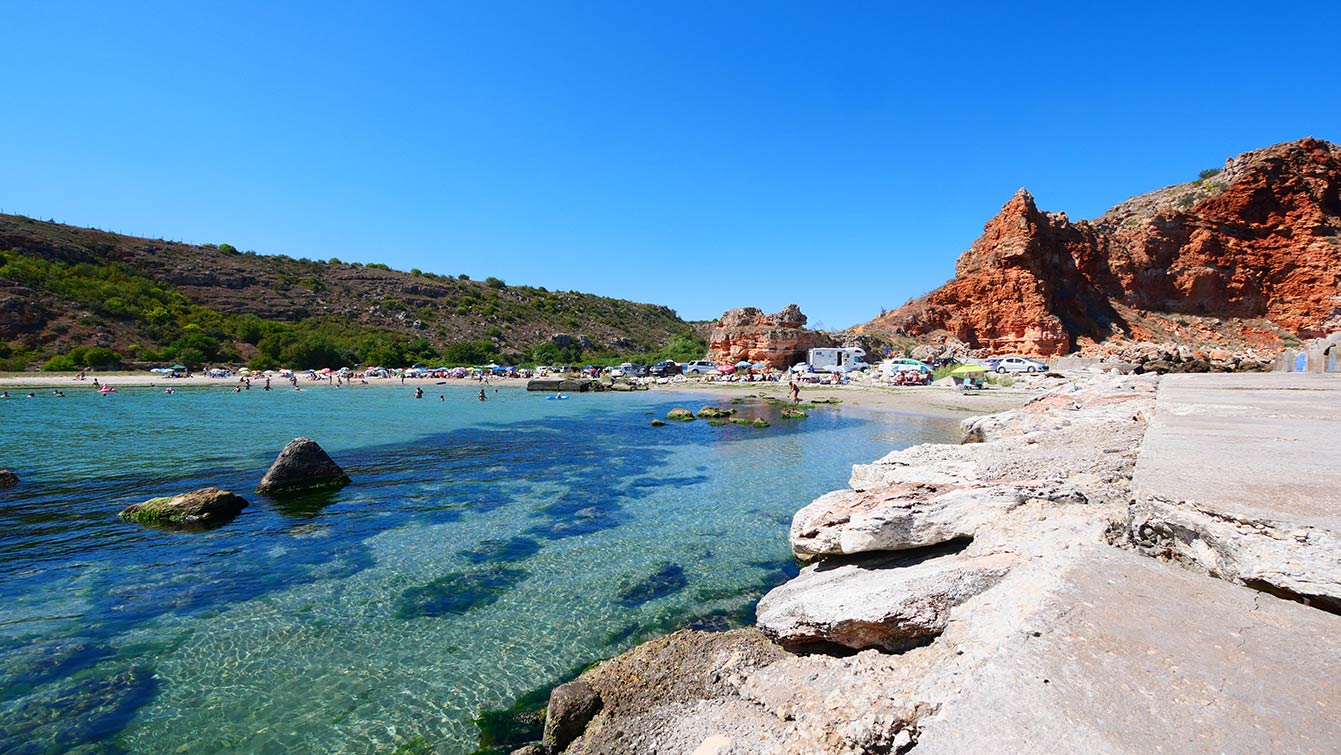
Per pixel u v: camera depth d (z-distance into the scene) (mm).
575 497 15820
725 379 68125
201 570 10461
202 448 22891
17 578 10016
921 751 2525
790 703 5059
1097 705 2492
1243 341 66000
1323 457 5758
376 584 9898
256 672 7230
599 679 6426
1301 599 3350
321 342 84000
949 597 5090
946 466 9734
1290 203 69125
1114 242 75250
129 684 6945
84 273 86688
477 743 5961
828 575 7332
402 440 26156
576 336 120438
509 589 9719
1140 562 3912
